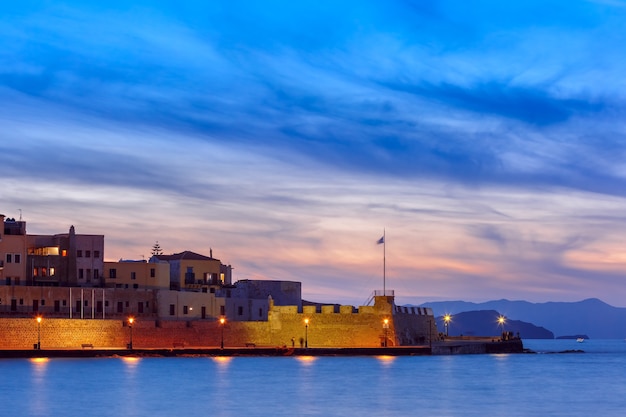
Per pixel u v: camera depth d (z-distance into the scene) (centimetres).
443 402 12525
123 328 19938
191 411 11425
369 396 13025
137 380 14788
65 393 13050
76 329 19362
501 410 11831
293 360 19725
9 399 12412
